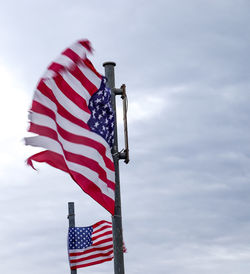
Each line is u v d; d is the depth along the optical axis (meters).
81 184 9.41
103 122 9.88
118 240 9.16
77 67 9.80
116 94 10.00
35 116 9.31
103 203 9.45
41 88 9.47
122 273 8.98
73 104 9.73
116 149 9.87
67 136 9.57
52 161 9.30
